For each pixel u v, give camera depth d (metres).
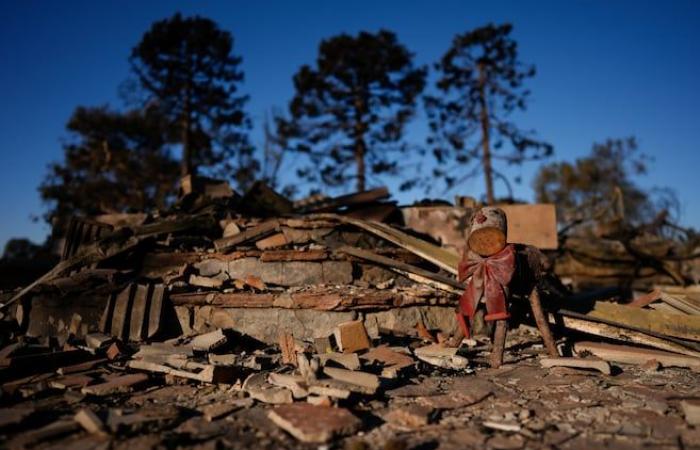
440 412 3.93
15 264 9.55
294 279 7.33
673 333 6.17
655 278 15.66
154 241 7.92
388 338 6.41
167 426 3.61
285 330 6.43
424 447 3.22
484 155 27.50
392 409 3.98
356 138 27.33
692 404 3.74
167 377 4.90
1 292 7.43
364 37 27.09
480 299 5.65
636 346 6.35
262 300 6.52
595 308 6.68
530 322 6.83
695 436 3.40
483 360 5.75
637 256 15.77
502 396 4.38
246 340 6.39
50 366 5.18
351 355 4.92
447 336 6.65
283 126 26.36
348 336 5.57
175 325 6.65
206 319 6.66
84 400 4.27
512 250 5.52
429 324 6.88
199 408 4.06
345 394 3.92
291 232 7.96
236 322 6.57
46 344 6.05
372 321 6.55
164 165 29.59
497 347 5.47
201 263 7.61
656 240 16.66
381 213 9.52
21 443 3.24
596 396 4.36
